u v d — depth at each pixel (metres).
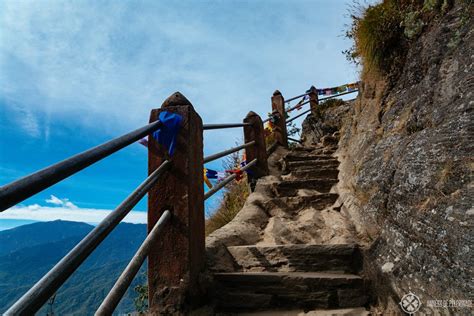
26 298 0.86
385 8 3.14
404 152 2.14
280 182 3.91
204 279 2.00
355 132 3.92
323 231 2.83
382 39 3.11
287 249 2.38
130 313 2.53
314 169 4.35
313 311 1.92
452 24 2.21
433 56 2.28
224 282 2.12
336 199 3.39
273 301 2.01
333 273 2.22
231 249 2.47
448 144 1.68
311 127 8.42
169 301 1.81
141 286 3.07
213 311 1.93
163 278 1.86
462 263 1.30
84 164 1.13
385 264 1.90
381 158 2.63
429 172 1.74
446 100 1.94
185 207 1.91
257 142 4.71
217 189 3.01
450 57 2.09
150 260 1.90
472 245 1.27
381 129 2.94
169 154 1.97
